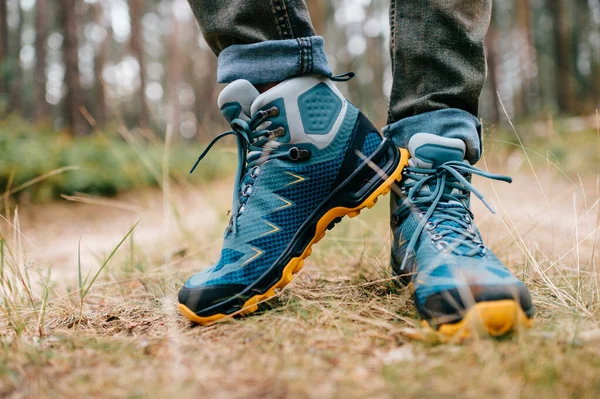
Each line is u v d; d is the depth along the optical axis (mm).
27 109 15875
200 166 7133
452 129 973
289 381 569
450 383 544
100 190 5219
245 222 906
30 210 4145
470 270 740
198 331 819
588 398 505
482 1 1019
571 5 18234
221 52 948
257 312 885
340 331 754
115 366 645
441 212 908
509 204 2607
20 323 876
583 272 1025
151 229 3104
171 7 15359
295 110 913
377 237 1558
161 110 13500
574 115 9273
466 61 995
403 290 931
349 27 22625
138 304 1060
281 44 901
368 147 974
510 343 662
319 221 941
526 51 13711
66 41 10180
